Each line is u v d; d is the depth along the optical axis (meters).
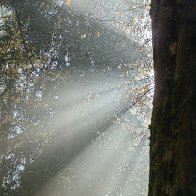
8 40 18.67
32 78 19.44
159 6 2.15
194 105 1.77
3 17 18.94
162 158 1.90
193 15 1.89
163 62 2.05
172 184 1.78
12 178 19.06
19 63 18.77
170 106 1.93
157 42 2.12
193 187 1.65
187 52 1.86
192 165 1.68
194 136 1.72
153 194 1.93
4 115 19.20
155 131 2.02
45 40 19.70
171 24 2.04
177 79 1.89
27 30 19.41
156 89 2.09
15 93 19.25
